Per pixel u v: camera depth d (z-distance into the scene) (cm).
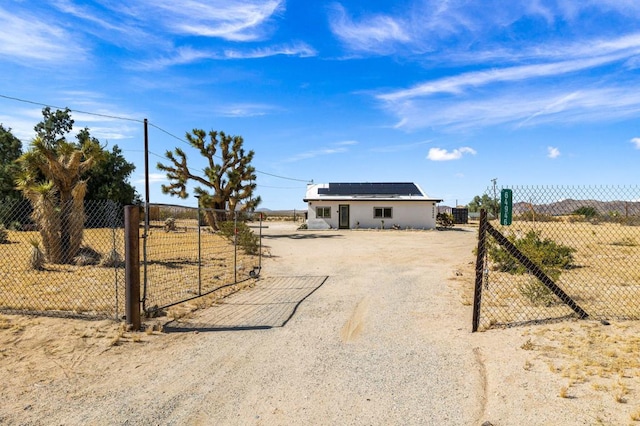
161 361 514
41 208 1204
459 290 933
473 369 473
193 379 459
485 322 660
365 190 3675
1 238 1644
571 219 1308
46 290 872
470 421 359
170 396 417
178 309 770
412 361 505
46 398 411
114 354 535
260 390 430
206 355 536
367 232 3084
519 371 451
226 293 936
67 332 607
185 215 3306
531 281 794
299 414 379
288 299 877
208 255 1569
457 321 676
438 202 3441
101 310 719
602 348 506
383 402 399
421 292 923
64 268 1145
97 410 387
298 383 446
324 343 583
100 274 1054
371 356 527
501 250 1130
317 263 1447
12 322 645
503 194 736
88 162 1298
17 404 397
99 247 1484
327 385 440
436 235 2781
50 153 1223
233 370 485
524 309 727
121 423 363
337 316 732
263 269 1315
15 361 503
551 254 1117
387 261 1482
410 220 3441
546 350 509
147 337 605
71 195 1261
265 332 636
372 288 984
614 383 405
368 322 687
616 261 1284
